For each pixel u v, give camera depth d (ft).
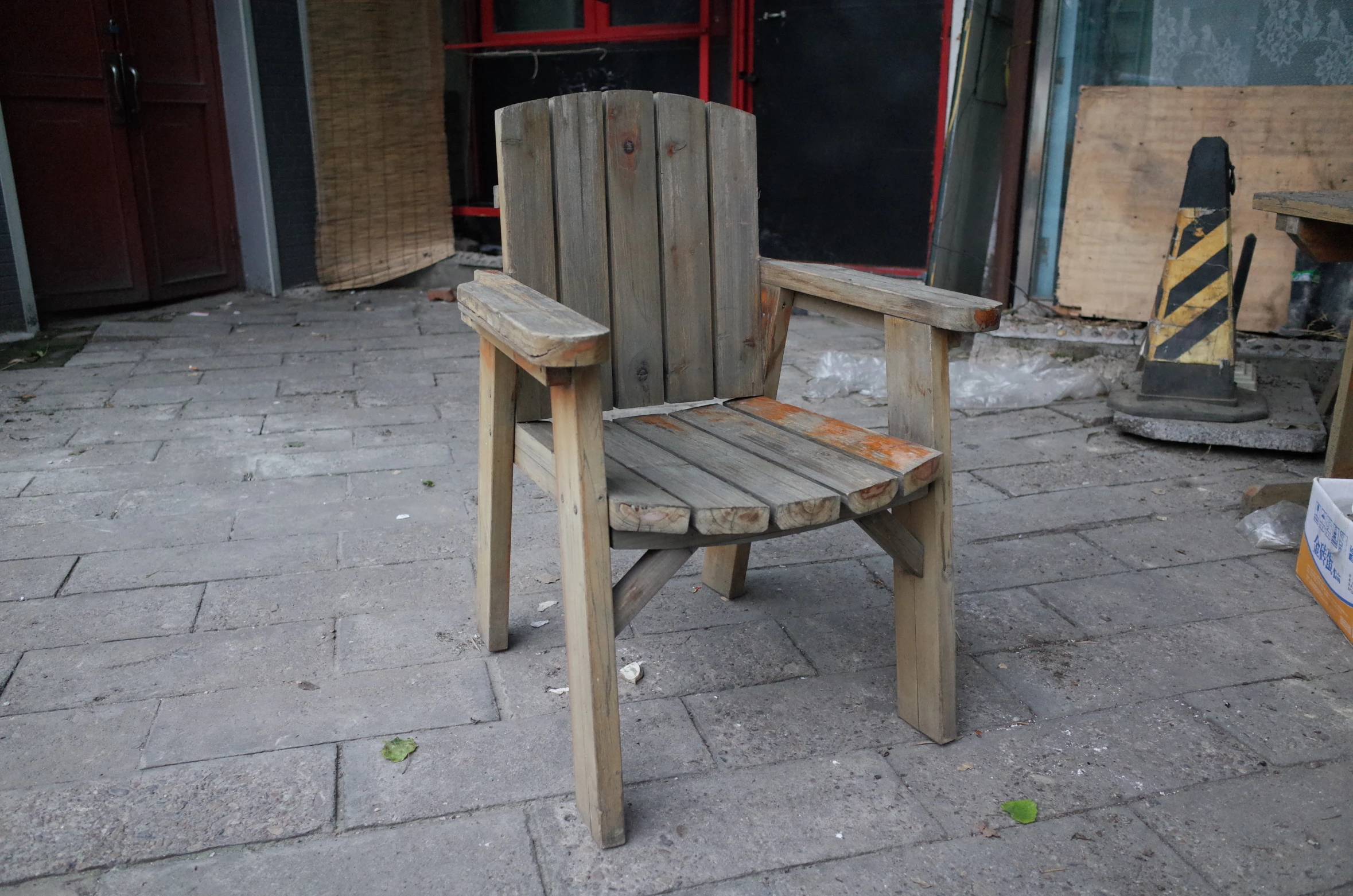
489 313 5.21
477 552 7.30
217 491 9.93
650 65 18.25
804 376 14.58
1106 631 7.55
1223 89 13.60
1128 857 5.24
